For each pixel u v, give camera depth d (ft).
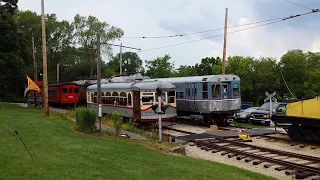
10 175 25.82
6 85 121.19
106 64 231.50
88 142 45.27
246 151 48.65
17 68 114.62
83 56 214.28
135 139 54.44
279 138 60.54
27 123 62.18
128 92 76.74
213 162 41.27
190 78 85.81
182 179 29.68
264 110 87.51
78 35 209.97
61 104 126.62
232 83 81.46
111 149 41.37
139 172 30.50
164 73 208.74
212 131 67.26
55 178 25.95
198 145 53.06
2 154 33.12
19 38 115.44
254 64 171.32
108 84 88.89
